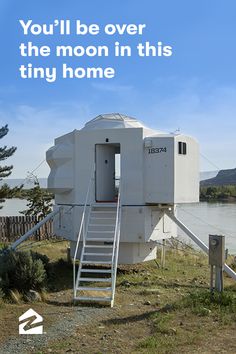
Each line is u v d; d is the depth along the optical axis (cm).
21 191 2336
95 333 795
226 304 923
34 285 1083
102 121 1438
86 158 1396
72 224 1409
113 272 1092
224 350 691
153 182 1318
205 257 1834
